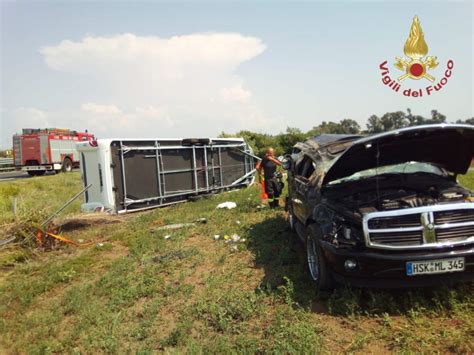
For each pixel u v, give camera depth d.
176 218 10.31
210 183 14.59
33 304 5.35
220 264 6.21
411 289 4.55
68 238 8.99
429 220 4.10
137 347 3.95
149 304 4.89
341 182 5.66
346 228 4.41
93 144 10.86
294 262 5.91
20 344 4.18
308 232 5.10
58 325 4.64
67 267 6.77
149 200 12.08
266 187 10.27
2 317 4.95
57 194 17.38
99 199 11.02
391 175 5.74
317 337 3.74
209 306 4.61
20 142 29.20
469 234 4.14
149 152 12.16
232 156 15.82
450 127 4.43
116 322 4.47
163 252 7.20
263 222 8.71
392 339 3.68
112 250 7.95
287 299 4.46
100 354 3.92
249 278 5.51
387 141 4.70
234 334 4.04
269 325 4.07
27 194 16.39
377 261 4.09
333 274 4.48
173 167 13.05
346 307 4.27
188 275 5.91
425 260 4.02
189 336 4.04
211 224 9.15
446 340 3.56
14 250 7.81
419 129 4.43
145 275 5.91
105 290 5.53
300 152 7.13
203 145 14.11
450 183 5.48
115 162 11.12
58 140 30.39
